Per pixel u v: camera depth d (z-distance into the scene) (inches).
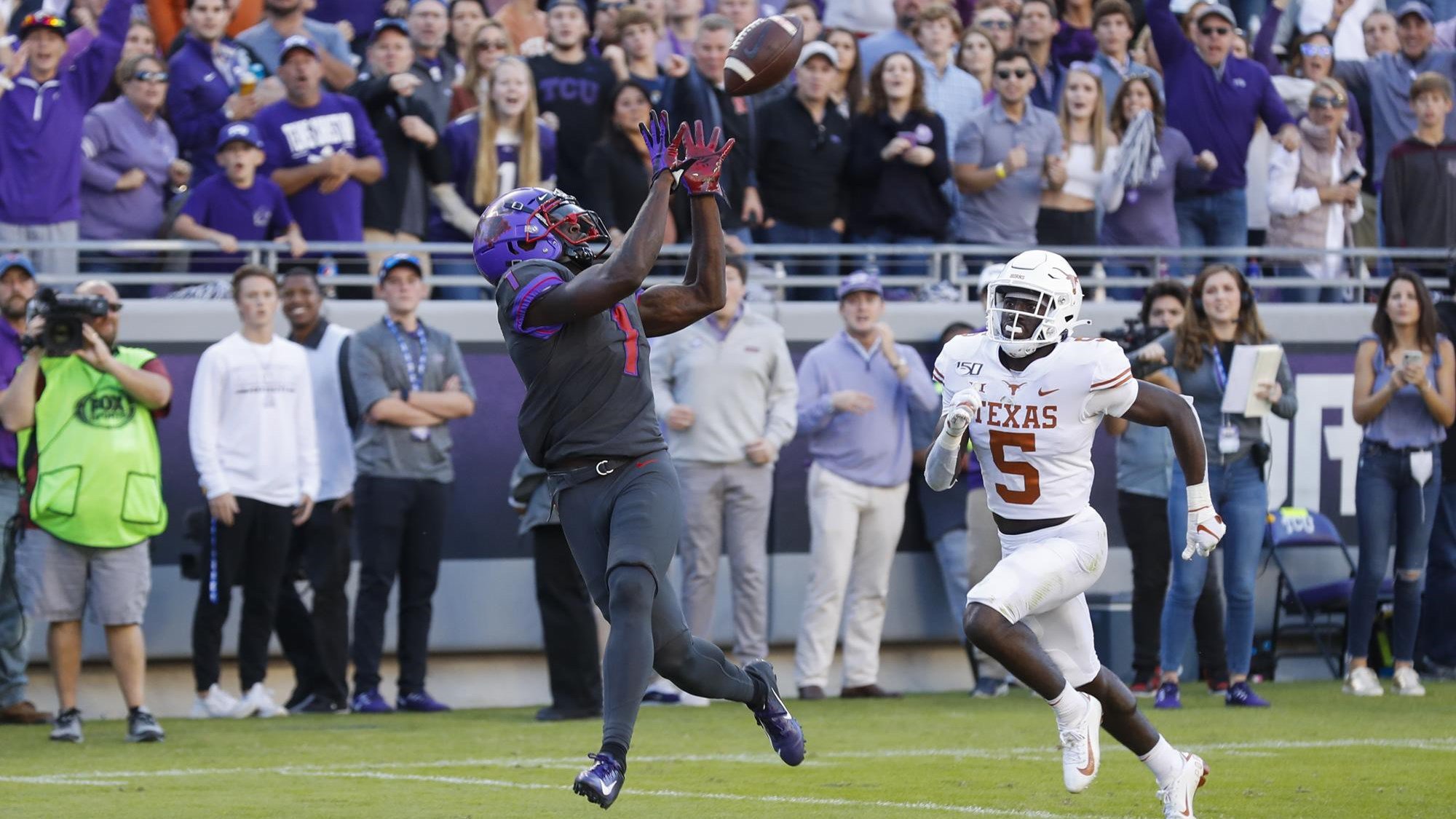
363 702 1382.9
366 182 1537.9
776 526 1556.3
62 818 816.9
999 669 1497.3
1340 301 1844.2
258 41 1627.7
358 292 1563.7
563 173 1593.3
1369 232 1983.3
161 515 1178.6
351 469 1391.5
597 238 772.0
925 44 1780.3
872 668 1488.7
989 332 793.6
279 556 1334.9
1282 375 1333.7
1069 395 763.4
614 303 710.5
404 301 1391.5
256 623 1341.0
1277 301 1820.9
